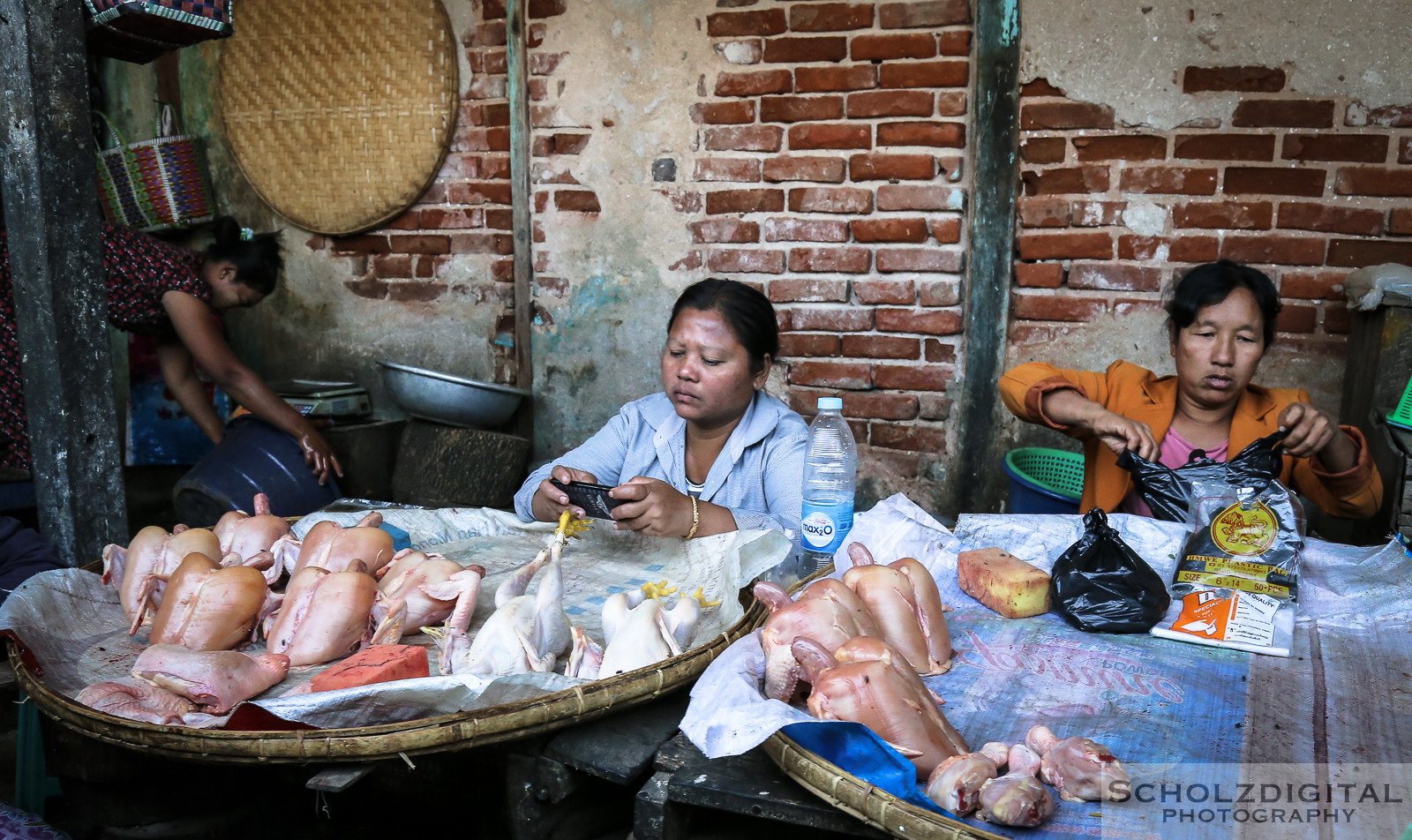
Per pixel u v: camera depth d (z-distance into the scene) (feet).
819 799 3.59
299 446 10.89
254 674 4.58
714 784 3.74
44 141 6.97
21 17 6.78
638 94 12.09
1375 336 8.68
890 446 11.73
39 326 7.22
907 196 11.14
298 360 14.84
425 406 12.44
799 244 11.70
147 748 4.06
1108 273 10.51
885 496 11.85
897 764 3.46
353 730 3.84
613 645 4.61
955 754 3.65
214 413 12.14
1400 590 5.32
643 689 4.29
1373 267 8.75
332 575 5.08
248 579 5.07
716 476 7.06
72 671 4.93
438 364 14.01
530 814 4.29
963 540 6.03
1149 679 4.44
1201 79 9.87
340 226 13.99
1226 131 9.89
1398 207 9.48
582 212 12.66
